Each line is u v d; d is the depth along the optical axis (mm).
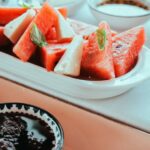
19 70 498
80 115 434
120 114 465
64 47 502
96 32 496
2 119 382
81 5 694
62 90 480
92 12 657
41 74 481
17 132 369
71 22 583
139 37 521
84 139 402
